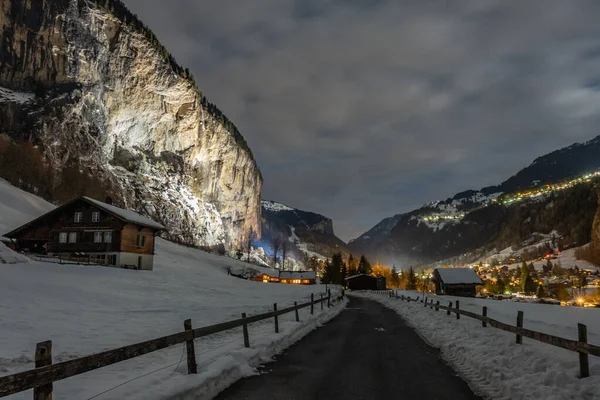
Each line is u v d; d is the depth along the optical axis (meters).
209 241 175.38
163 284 37.56
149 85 175.12
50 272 32.91
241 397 8.09
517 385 8.48
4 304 17.28
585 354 8.16
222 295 36.19
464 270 71.00
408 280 165.25
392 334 18.12
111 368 9.25
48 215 57.25
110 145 155.62
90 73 150.12
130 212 62.19
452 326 18.31
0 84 128.25
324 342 15.47
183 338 8.52
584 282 152.12
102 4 170.62
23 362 9.41
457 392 8.66
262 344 12.68
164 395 7.04
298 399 8.01
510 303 32.56
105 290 27.53
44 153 119.25
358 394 8.45
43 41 139.12
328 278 146.38
